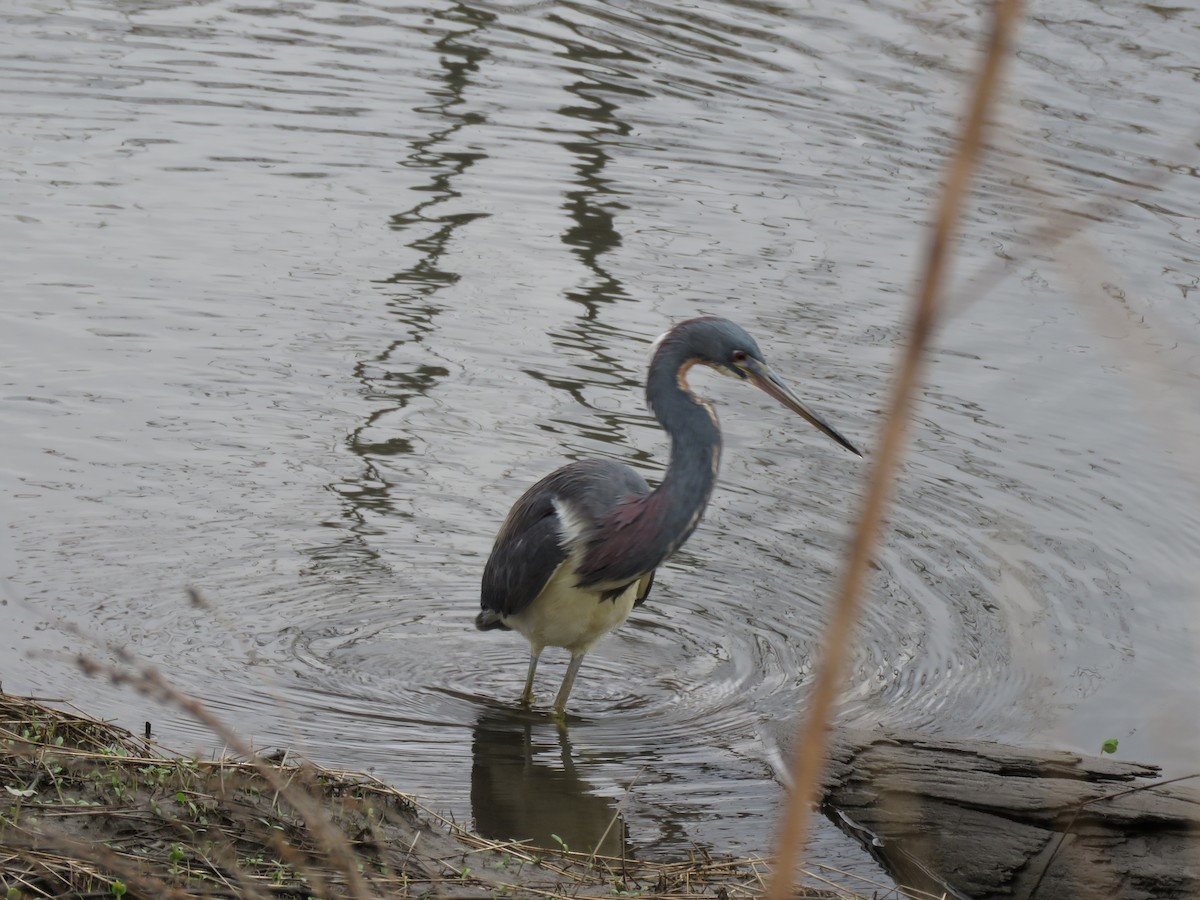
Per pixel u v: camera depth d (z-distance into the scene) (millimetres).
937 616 11258
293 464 13305
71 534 11742
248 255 17656
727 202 19609
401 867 7141
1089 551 12227
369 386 14844
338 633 10727
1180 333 15914
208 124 21375
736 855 8125
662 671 10625
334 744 9133
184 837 6875
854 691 10234
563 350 15727
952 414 14727
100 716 9039
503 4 26953
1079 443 14086
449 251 18062
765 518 12875
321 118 21859
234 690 9711
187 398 14367
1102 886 7930
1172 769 9031
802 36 25109
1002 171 19984
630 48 24922
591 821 8461
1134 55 23062
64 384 14414
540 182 20031
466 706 9914
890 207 19516
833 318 16578
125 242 17719
